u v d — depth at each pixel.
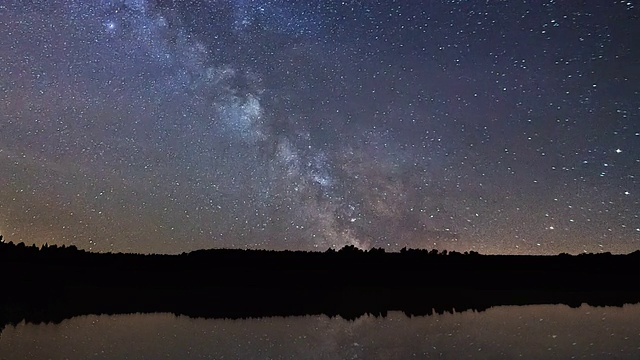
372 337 8.03
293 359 6.75
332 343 7.66
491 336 8.06
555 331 8.44
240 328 8.75
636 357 6.84
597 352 7.10
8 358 6.73
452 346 7.46
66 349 7.19
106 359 6.68
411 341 7.80
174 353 7.00
